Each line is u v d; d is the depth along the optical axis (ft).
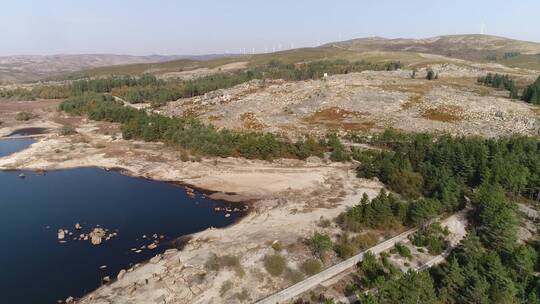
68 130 532.73
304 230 252.21
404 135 417.08
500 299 173.78
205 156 418.10
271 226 261.03
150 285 198.29
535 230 250.37
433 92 613.11
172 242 249.96
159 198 326.24
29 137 545.44
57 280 206.18
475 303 177.68
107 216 289.33
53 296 192.75
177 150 442.91
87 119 628.69
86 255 232.94
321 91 628.28
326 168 378.32
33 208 302.25
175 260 220.43
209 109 601.21
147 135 478.18
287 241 237.04
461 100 565.94
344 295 190.70
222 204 313.32
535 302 173.99
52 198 323.98
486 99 570.87
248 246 230.27
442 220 258.37
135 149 453.99
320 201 302.45
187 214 294.46
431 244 228.43
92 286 201.36
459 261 212.64
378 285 180.55
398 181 317.01
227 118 550.36
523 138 373.20
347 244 226.38
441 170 308.19
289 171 375.45
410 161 345.51
